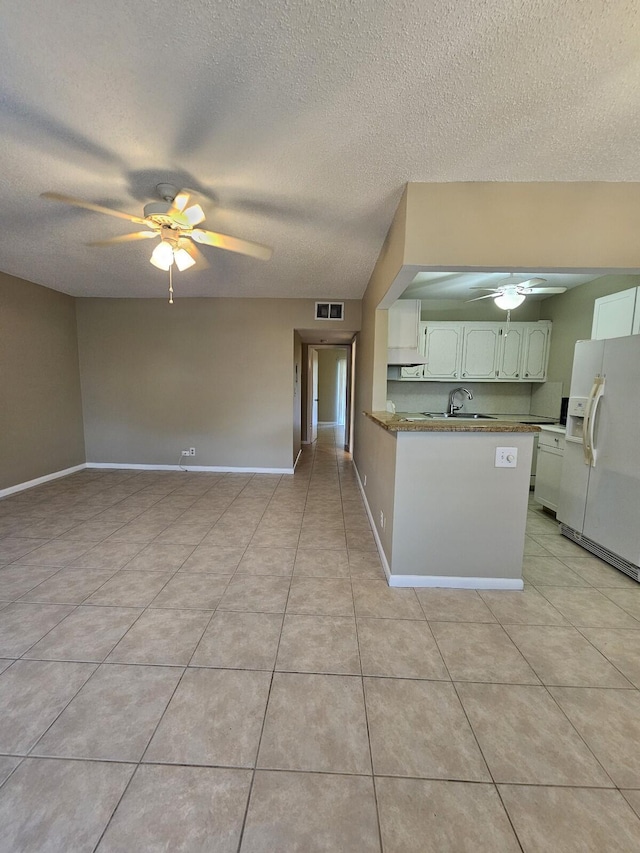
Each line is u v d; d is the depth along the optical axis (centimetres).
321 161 193
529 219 209
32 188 225
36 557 267
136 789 115
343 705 147
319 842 103
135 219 218
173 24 119
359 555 276
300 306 490
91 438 527
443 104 151
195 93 148
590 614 207
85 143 181
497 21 116
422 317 503
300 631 190
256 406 509
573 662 171
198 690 153
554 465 357
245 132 171
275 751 128
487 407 510
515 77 137
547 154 184
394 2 110
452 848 102
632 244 209
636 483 243
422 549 233
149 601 215
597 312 336
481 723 140
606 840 104
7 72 137
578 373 301
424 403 516
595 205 208
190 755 126
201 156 191
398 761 125
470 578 234
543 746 131
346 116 159
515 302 358
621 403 255
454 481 228
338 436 836
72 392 502
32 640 181
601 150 181
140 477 488
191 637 184
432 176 204
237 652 175
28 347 429
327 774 121
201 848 101
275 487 449
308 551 282
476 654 175
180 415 517
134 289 460
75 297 500
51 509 366
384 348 347
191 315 500
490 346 474
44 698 148
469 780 120
